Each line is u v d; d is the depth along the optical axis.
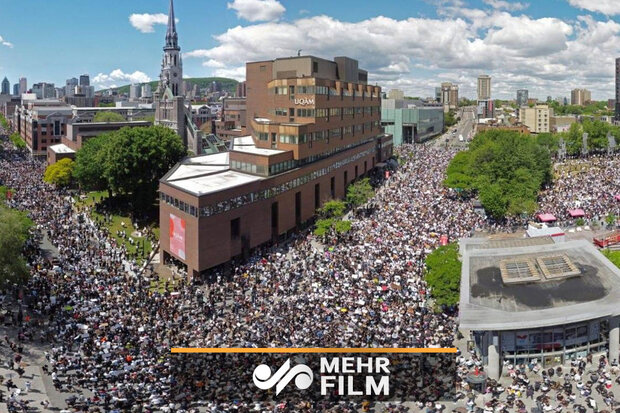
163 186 110.44
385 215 142.25
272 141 140.88
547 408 56.53
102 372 63.31
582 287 71.94
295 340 70.88
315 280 93.38
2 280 83.00
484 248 87.88
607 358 69.44
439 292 80.62
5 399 58.62
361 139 196.25
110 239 121.12
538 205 150.38
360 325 75.31
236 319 78.62
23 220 111.44
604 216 141.50
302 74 170.75
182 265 110.44
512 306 68.19
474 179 161.00
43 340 73.88
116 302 84.44
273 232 126.12
